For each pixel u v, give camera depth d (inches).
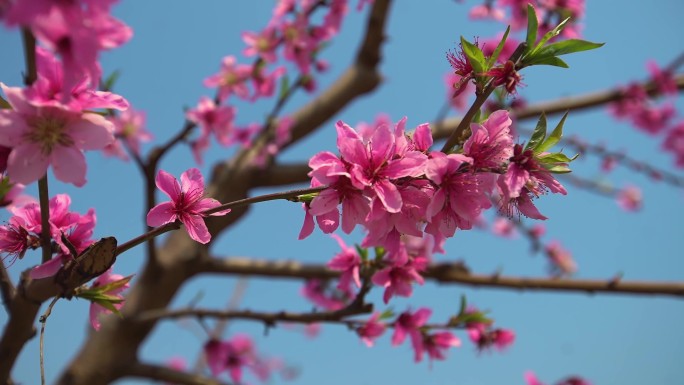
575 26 44.3
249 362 52.1
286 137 60.1
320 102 63.8
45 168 24.1
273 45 49.7
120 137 51.1
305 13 50.4
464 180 25.4
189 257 53.7
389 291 31.1
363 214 25.6
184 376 48.4
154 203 45.5
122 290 27.7
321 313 34.7
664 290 42.7
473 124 25.4
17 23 22.4
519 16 54.5
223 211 25.8
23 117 24.0
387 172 25.4
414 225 25.8
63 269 26.2
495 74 25.7
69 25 22.7
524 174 25.6
